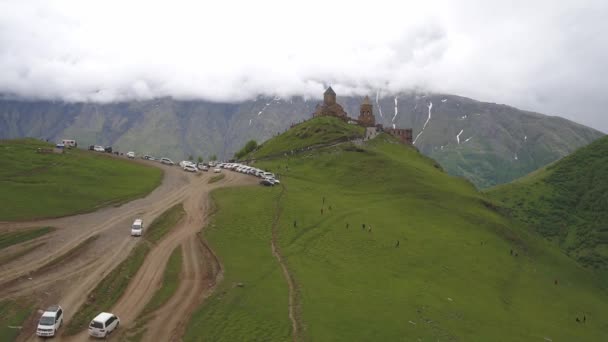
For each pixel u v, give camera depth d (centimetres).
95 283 6681
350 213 11956
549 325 8412
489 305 8406
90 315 5806
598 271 19512
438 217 13162
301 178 15862
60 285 6531
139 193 11900
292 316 6206
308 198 12950
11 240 7838
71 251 7750
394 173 16150
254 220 10425
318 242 9669
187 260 7900
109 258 7662
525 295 9756
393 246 10169
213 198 12025
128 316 5875
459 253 10731
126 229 9156
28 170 11862
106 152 18000
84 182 11919
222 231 9550
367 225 11162
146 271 7325
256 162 19112
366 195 14412
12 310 5694
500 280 10038
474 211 14225
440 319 7075
